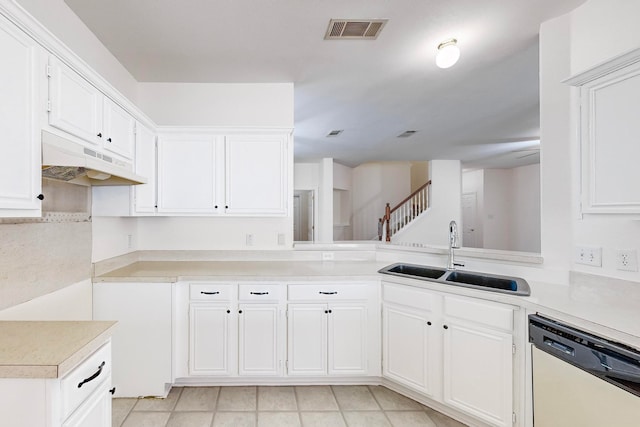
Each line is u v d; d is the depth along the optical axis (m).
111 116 1.89
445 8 1.91
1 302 1.48
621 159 1.38
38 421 1.01
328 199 6.69
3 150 1.10
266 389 2.36
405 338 2.22
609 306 1.54
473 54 2.45
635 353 1.15
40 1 1.66
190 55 2.44
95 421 1.23
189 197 2.60
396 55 2.46
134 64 2.57
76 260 2.06
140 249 2.90
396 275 2.28
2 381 1.01
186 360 2.31
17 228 1.57
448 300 1.99
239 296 2.33
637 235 1.61
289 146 2.71
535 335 1.54
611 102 1.41
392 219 7.15
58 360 1.03
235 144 2.65
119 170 1.73
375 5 1.89
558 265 1.96
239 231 2.98
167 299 2.26
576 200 1.89
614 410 1.20
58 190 1.89
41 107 1.29
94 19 2.00
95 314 2.23
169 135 2.59
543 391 1.52
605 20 1.77
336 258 3.02
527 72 2.76
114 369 2.23
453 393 1.97
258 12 1.94
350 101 3.44
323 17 2.00
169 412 2.08
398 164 8.30
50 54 1.34
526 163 7.42
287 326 2.36
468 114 3.88
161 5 1.87
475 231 8.59
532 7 1.90
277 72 2.73
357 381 2.45
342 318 2.38
